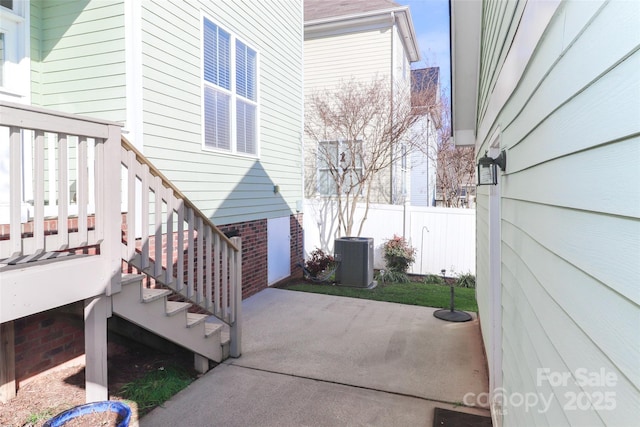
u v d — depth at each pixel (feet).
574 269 3.57
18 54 12.62
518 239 6.75
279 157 25.17
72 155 13.09
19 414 9.58
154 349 14.05
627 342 2.49
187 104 16.07
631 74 2.40
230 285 13.75
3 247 7.20
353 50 34.63
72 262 8.51
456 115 19.98
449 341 15.61
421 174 42.96
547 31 4.47
